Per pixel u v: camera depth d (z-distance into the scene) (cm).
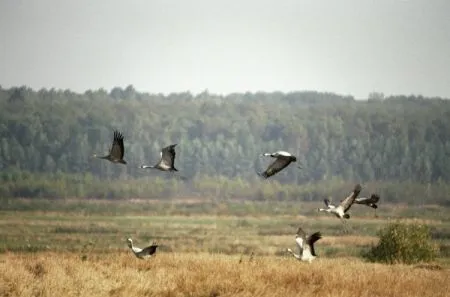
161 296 2488
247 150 13412
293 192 10662
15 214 8712
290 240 6475
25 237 6244
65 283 2542
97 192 10281
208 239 6456
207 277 2780
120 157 2030
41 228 7125
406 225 4244
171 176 12106
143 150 13238
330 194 10612
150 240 6288
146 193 10450
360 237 6506
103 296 2402
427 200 10300
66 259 3409
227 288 2572
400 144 13500
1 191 10088
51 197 10081
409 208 9731
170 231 7181
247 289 2558
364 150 13225
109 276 2777
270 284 2711
